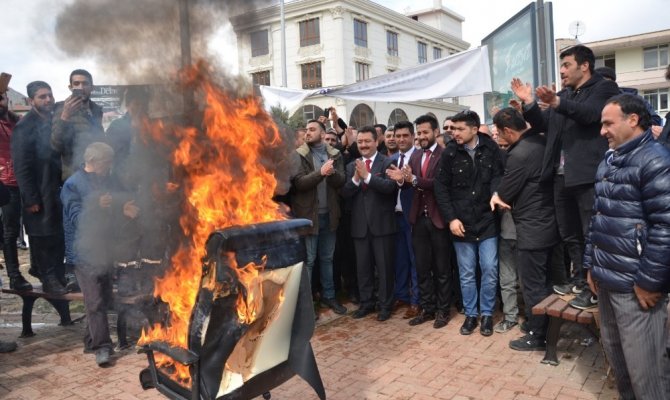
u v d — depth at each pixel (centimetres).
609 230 271
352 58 3008
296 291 257
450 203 448
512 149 409
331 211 527
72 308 603
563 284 447
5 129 543
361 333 469
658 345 261
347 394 341
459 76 666
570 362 378
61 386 373
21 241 919
